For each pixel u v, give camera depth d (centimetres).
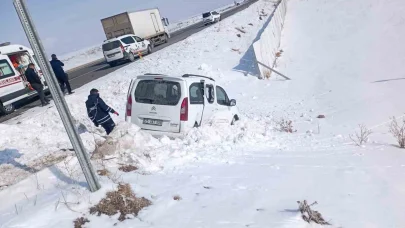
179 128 849
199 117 900
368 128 1095
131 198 466
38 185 531
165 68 2123
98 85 1842
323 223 423
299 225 409
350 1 3769
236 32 3228
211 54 2484
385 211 465
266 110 1473
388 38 2339
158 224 418
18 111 1655
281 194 502
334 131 1084
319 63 2159
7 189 527
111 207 446
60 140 978
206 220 422
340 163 675
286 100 1608
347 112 1286
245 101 1644
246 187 528
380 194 520
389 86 1512
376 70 1800
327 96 1556
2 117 1598
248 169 620
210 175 582
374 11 3109
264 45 2200
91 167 471
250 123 980
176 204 468
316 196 502
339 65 2038
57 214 429
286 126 1148
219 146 782
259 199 482
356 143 883
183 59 2341
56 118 1263
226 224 411
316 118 1286
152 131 865
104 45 2759
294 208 450
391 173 619
